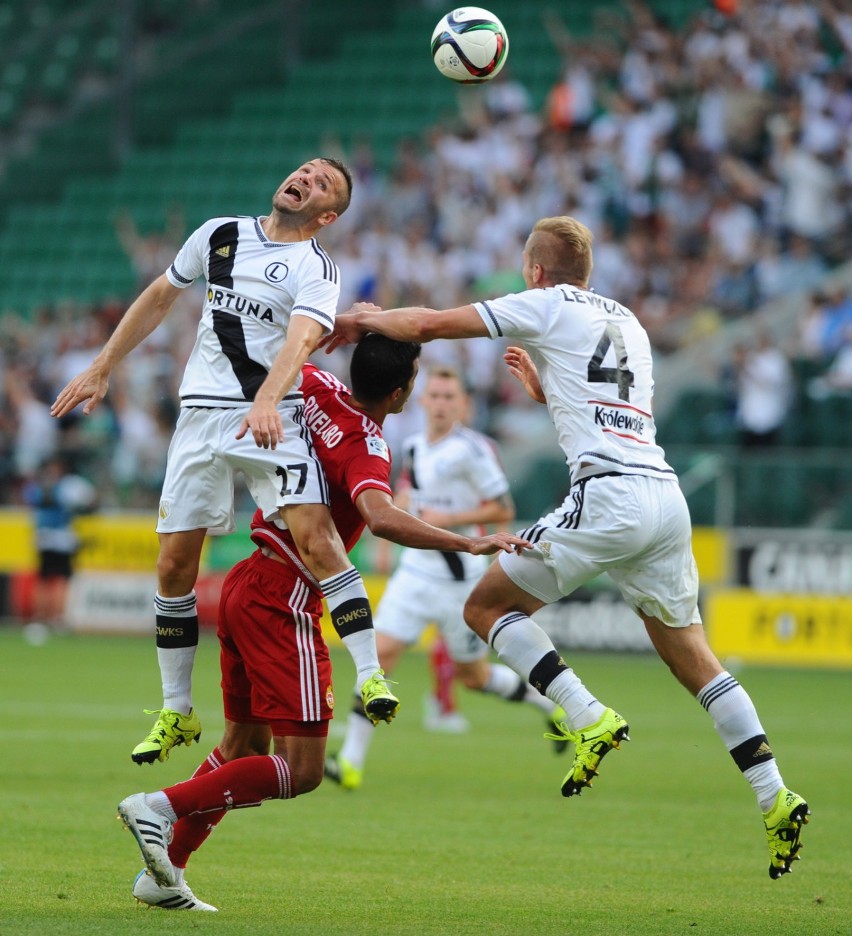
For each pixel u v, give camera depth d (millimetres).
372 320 20578
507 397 70625
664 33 78375
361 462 19812
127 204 95438
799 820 20516
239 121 96250
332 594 19469
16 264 95375
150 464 71812
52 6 110438
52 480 72875
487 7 93125
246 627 19656
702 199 72812
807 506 60562
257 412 18719
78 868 22484
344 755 32156
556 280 22031
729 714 21281
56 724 41969
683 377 67688
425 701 52281
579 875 23266
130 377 76688
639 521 20984
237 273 20312
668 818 29422
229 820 28203
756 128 73312
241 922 18719
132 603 71562
